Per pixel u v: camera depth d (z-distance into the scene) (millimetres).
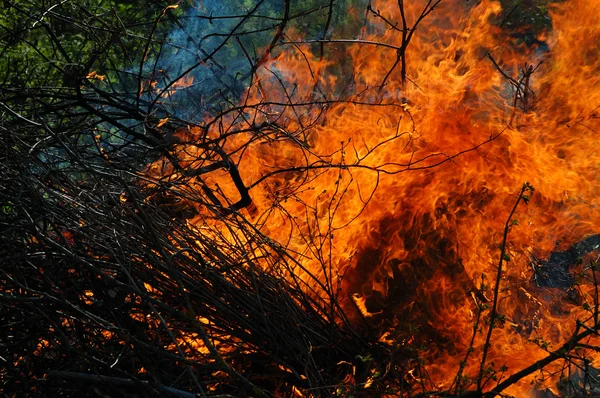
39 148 3957
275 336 3561
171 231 3725
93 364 3166
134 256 3539
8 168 3764
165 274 3578
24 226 3408
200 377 3303
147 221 3451
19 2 6688
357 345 3734
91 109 4562
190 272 3590
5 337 3494
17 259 3395
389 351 3725
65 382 3230
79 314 3418
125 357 3195
